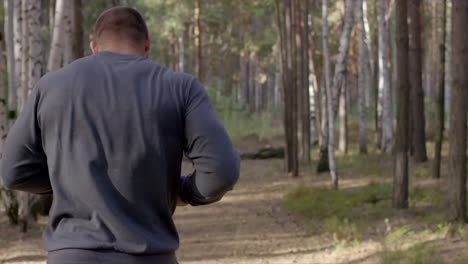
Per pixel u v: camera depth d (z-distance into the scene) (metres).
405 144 12.14
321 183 16.69
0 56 10.73
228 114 33.00
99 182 2.55
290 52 18.94
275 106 49.03
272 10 31.81
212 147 2.57
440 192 13.63
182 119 2.61
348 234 10.45
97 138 2.58
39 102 2.66
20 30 12.80
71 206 2.59
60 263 2.53
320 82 30.25
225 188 2.60
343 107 24.38
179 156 2.63
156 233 2.60
